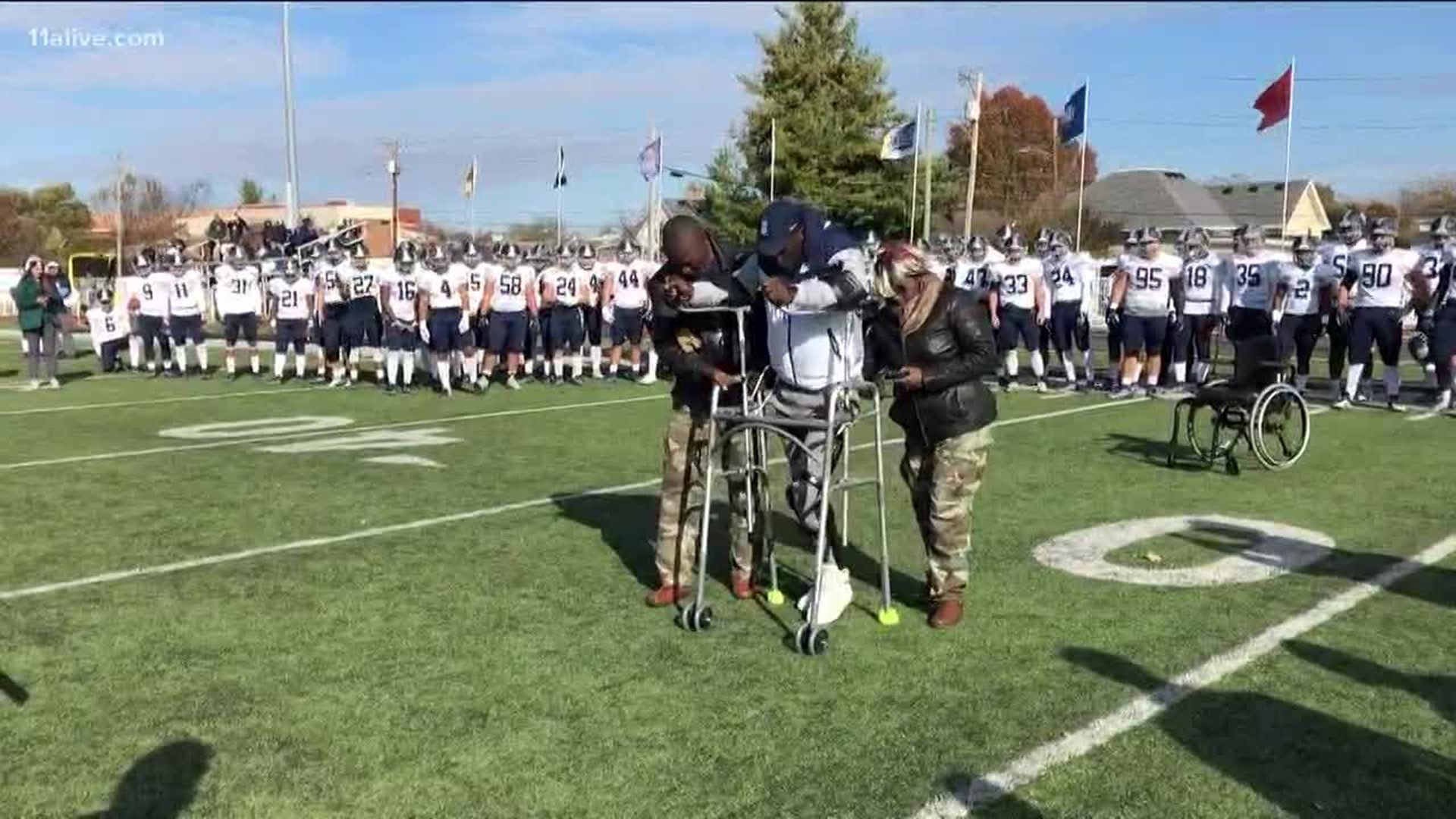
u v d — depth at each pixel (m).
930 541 5.33
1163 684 4.57
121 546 6.87
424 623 5.41
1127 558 6.47
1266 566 6.27
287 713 4.36
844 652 4.99
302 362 17.36
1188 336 14.47
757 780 3.79
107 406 14.09
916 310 5.17
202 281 19.66
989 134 58.53
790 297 4.91
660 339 5.41
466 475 9.12
